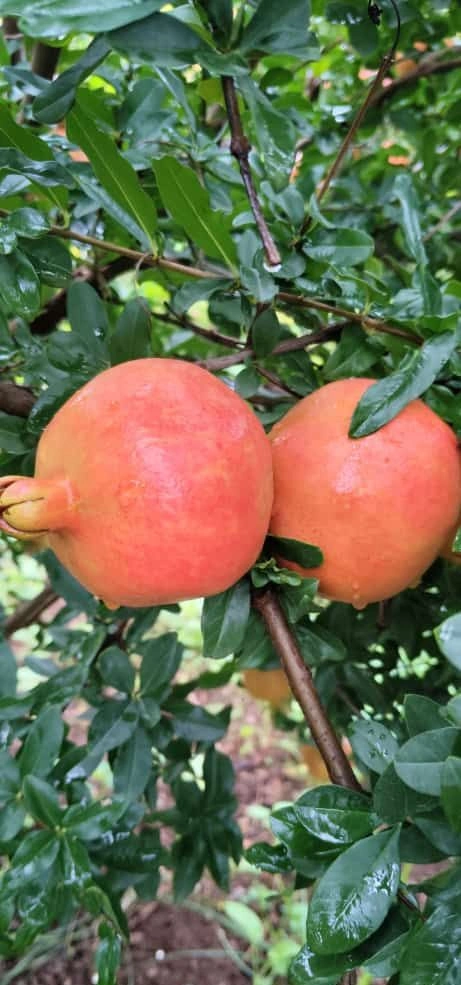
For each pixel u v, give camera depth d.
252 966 0.72
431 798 0.20
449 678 0.38
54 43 0.32
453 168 0.47
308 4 0.23
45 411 0.28
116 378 0.22
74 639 0.39
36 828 0.30
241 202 0.35
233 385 0.31
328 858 0.21
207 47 0.21
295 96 0.44
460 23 0.44
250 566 0.23
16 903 0.26
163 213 0.40
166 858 0.36
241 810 0.87
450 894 0.19
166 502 0.20
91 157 0.25
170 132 0.35
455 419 0.27
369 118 0.47
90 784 0.83
